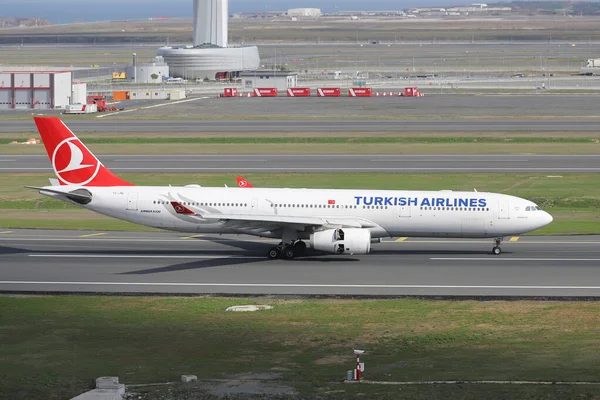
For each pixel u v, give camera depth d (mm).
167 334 107062
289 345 101812
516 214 153875
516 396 79125
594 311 117562
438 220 154500
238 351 99188
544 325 110625
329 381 85688
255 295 128125
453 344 102000
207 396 79375
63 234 179500
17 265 148625
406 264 149375
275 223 149125
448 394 79812
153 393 80688
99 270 145250
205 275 141625
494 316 115438
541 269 144625
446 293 128625
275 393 80625
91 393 78812
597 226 187500
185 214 146375
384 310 119000
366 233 146500
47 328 110062
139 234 180125
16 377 88062
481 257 155625
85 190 159125
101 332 108188
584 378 86375
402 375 88062
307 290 131250
